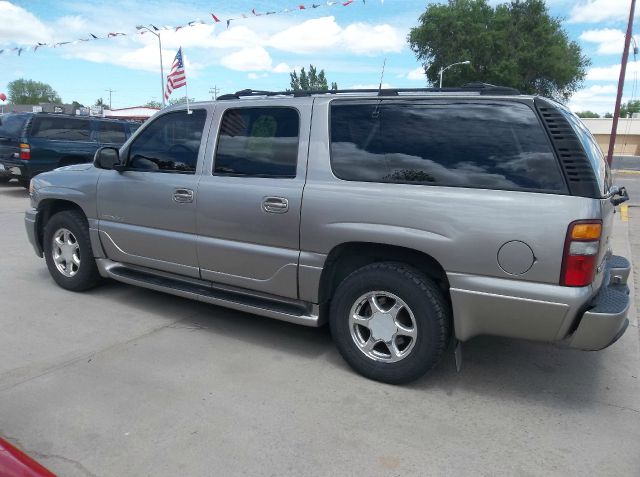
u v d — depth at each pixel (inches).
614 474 108.0
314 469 106.7
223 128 165.3
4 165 493.7
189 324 181.0
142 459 108.1
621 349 172.2
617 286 141.5
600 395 140.9
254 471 105.6
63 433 116.0
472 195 126.4
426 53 2021.4
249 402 131.0
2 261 255.3
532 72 1939.0
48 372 143.3
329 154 145.8
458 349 138.7
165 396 132.4
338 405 131.0
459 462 110.3
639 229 425.7
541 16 1907.0
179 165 173.0
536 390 142.6
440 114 135.2
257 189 153.5
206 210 163.5
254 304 159.2
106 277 210.7
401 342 141.9
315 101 150.6
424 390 140.3
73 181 199.9
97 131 536.4
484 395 138.8
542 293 120.3
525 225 120.6
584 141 128.1
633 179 1037.2
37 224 216.1
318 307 151.0
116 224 188.9
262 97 161.6
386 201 134.6
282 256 150.9
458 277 127.6
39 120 486.0
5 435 114.6
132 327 176.9
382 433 119.6
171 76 358.0
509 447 116.0
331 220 141.6
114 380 139.8
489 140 129.0
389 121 140.6
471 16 1899.6
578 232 117.3
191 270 172.1
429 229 129.5
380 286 137.9
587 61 2127.2
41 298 202.7
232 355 157.8
